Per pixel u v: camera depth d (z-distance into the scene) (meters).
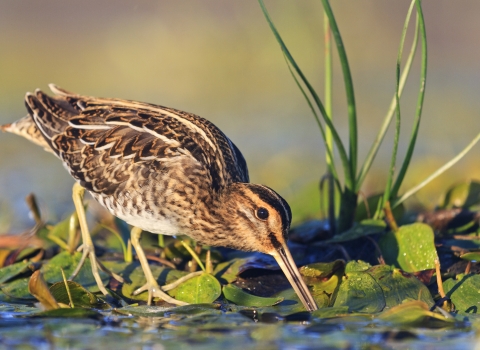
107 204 10.36
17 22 30.48
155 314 8.82
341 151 10.52
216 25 28.78
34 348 7.81
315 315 8.71
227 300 9.34
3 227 13.52
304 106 23.84
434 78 25.88
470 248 10.23
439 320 8.30
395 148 10.21
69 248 10.53
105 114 10.76
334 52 25.55
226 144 10.58
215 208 9.93
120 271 10.29
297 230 11.30
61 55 27.77
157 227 10.11
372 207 11.16
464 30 28.31
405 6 27.64
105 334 8.18
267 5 26.27
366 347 7.71
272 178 16.41
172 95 24.81
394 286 9.11
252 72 26.30
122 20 30.14
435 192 14.95
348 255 10.21
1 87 24.31
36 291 8.73
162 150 10.10
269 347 7.71
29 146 19.83
